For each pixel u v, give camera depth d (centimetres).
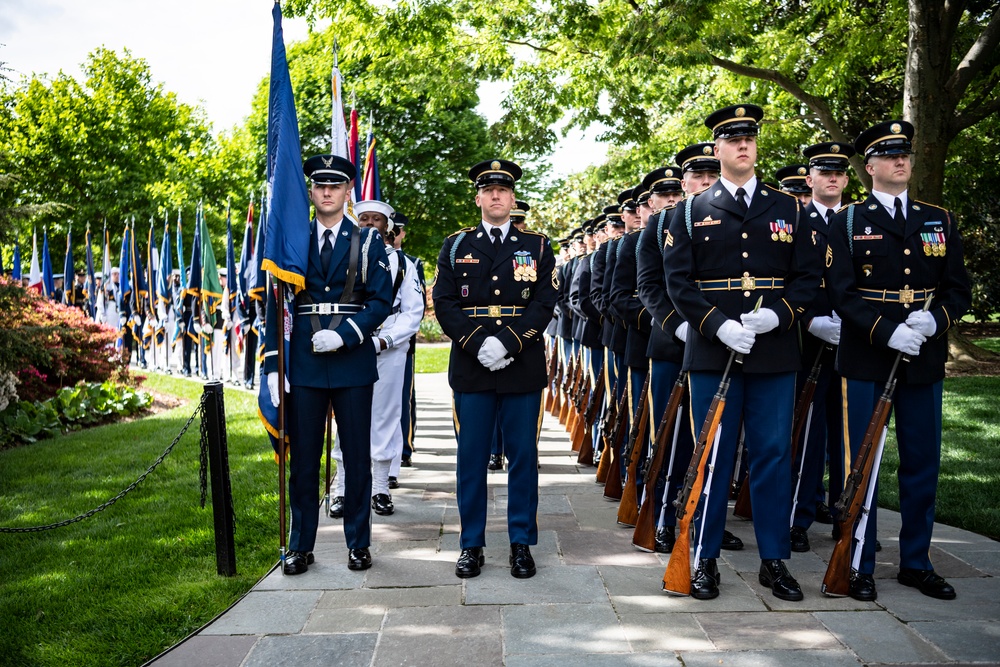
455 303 452
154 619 372
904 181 411
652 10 1073
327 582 420
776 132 1537
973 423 803
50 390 982
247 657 334
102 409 988
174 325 1698
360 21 1309
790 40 1291
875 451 389
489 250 454
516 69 1452
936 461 402
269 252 421
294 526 441
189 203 2873
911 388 405
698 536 406
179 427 894
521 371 443
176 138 3188
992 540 474
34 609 387
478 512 442
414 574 432
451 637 350
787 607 378
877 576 421
